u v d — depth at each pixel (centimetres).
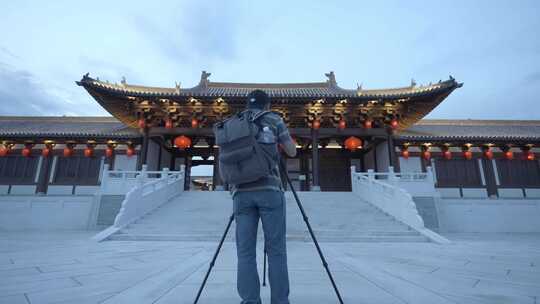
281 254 277
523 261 666
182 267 538
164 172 1741
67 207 1781
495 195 2453
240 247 280
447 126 3058
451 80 1991
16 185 2408
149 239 1114
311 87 2841
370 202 1677
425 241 1138
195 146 2875
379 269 539
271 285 269
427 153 2527
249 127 282
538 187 2478
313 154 2312
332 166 2808
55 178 2434
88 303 321
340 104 2273
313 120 2372
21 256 676
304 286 404
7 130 2512
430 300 345
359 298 347
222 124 302
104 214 1703
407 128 2839
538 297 367
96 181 2439
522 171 2527
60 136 2352
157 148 2589
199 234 1164
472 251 852
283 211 292
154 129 2367
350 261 631
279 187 295
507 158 2550
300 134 2389
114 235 1132
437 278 470
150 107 2262
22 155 2477
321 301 334
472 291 391
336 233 1205
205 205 1625
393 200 1440
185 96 2147
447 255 759
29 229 1711
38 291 371
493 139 2409
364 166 2831
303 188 2742
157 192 1597
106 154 2491
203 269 523
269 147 282
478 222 1872
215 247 877
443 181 2502
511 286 423
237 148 277
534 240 1315
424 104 2256
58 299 336
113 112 2397
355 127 2469
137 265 561
